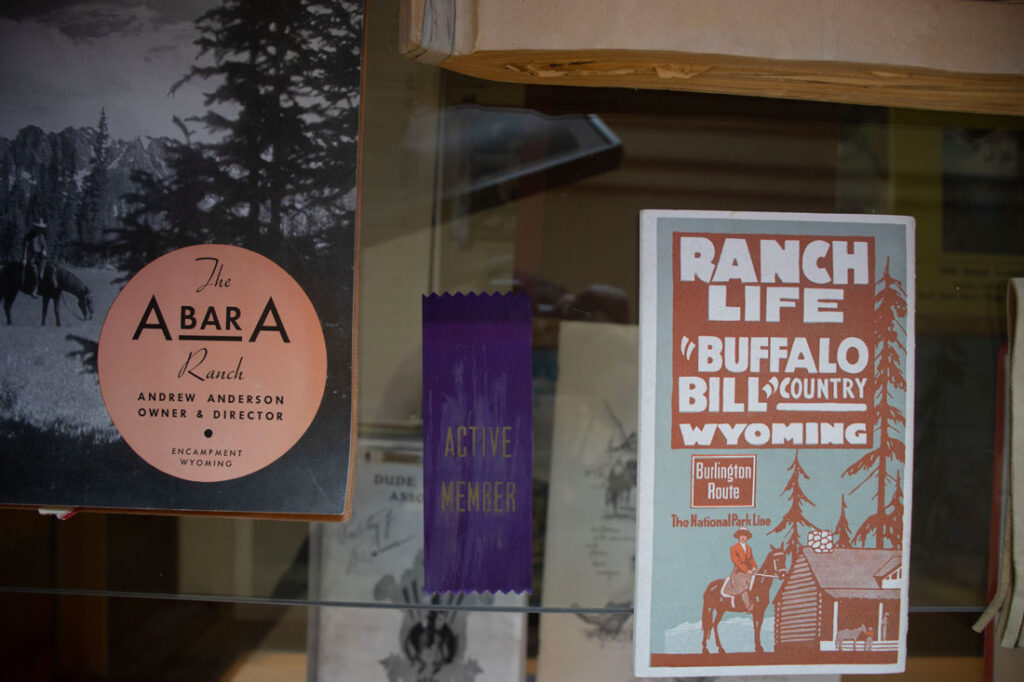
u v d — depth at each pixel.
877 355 0.39
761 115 0.40
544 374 0.40
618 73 0.36
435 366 0.40
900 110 0.40
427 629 0.41
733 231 0.39
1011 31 0.34
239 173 0.35
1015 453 0.39
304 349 0.35
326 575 0.41
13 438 0.36
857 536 0.39
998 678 0.40
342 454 0.35
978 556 0.40
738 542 0.38
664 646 0.38
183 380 0.36
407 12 0.33
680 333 0.38
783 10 0.33
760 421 0.38
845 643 0.39
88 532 0.41
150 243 0.36
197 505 0.36
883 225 0.39
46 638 0.41
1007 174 0.40
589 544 0.40
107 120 0.36
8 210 0.36
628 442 0.40
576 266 0.40
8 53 0.36
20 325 0.36
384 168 0.40
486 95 0.40
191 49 0.35
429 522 0.40
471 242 0.40
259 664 0.41
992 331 0.40
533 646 0.40
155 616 0.41
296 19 0.35
